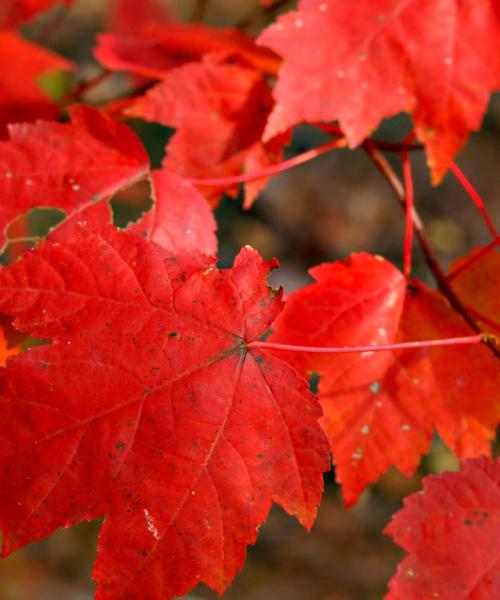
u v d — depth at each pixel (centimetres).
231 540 39
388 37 44
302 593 101
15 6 57
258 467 40
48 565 103
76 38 136
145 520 39
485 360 45
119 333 39
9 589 98
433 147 44
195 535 39
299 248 138
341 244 139
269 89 47
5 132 55
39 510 38
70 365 39
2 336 40
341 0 44
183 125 47
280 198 142
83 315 39
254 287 40
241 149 47
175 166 47
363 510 112
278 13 88
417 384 44
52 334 39
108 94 116
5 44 55
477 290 46
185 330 40
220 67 47
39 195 42
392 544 110
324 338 44
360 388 44
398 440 44
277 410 40
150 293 40
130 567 39
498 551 41
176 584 39
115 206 93
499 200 145
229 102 47
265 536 110
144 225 42
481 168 148
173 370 40
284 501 40
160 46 54
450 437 44
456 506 41
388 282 45
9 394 38
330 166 150
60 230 42
